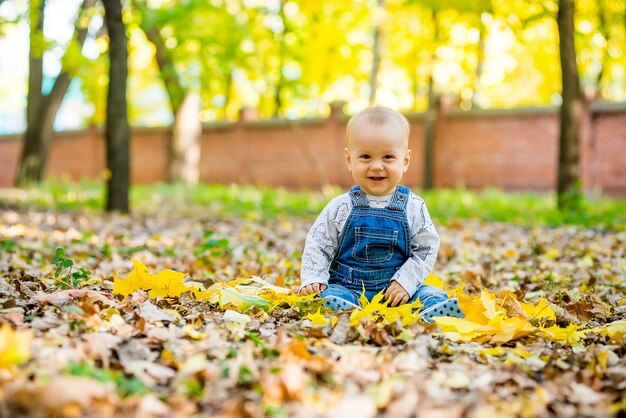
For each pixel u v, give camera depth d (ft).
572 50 37.73
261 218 36.99
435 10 43.39
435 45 61.67
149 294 12.54
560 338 10.57
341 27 64.49
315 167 60.95
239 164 78.23
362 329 10.21
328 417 6.81
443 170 65.51
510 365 9.02
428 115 64.80
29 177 58.23
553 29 62.49
